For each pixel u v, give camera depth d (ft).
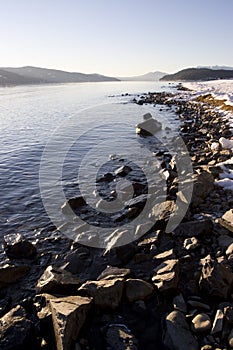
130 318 14.92
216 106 107.04
